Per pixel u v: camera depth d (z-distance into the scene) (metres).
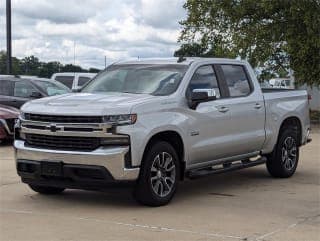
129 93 8.36
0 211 7.54
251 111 9.46
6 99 15.80
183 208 7.75
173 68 8.71
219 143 8.80
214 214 7.39
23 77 16.66
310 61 23.34
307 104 11.07
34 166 7.79
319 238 6.23
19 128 8.05
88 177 7.45
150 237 6.23
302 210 7.66
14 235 6.31
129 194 8.64
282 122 10.27
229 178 10.41
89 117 7.36
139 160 7.46
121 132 7.32
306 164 12.11
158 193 7.80
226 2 23.78
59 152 7.50
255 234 6.38
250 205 7.99
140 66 9.02
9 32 21.23
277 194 8.83
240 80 9.54
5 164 11.73
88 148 7.43
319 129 20.83
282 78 27.34
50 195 8.62
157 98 7.89
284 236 6.30
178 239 6.16
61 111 7.55
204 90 8.19
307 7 22.22
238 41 23.69
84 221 6.97
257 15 23.69
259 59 23.59
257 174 10.88
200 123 8.43
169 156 7.93
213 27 24.69
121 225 6.77
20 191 8.93
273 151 10.20
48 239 6.16
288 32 22.81
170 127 7.88
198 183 9.85
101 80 9.08
